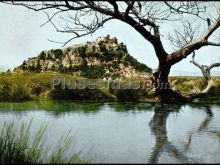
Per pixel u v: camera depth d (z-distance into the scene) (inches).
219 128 477.4
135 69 2812.5
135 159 323.3
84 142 389.1
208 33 487.2
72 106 757.9
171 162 317.7
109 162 310.0
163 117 574.9
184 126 491.5
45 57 2910.9
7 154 293.0
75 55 2938.0
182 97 560.7
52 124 507.5
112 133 443.5
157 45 474.6
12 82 942.4
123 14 348.2
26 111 660.7
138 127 482.0
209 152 354.6
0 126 480.4
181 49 488.4
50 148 353.7
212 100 857.5
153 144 385.7
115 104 790.5
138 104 778.8
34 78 1037.2
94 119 556.1
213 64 589.9
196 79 1059.3
